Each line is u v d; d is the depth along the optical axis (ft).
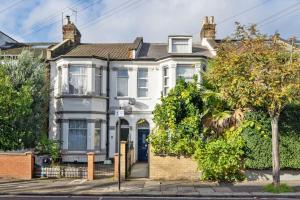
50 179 74.33
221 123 72.84
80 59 103.45
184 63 102.22
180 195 59.52
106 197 58.65
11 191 62.54
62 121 102.58
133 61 107.14
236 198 57.72
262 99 60.29
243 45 62.08
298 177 72.69
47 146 88.94
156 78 107.14
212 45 111.96
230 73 61.21
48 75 105.91
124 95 107.14
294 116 71.82
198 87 79.82
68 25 119.34
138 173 81.56
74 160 101.91
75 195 60.29
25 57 94.58
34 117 90.58
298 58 61.77
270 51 60.08
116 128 106.42
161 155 73.20
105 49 115.96
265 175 71.67
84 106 102.63
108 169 87.81
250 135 71.36
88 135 102.06
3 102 78.18
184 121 73.72
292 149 71.61
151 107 106.32
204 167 70.69
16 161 75.36
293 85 57.93
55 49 108.37
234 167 70.64
